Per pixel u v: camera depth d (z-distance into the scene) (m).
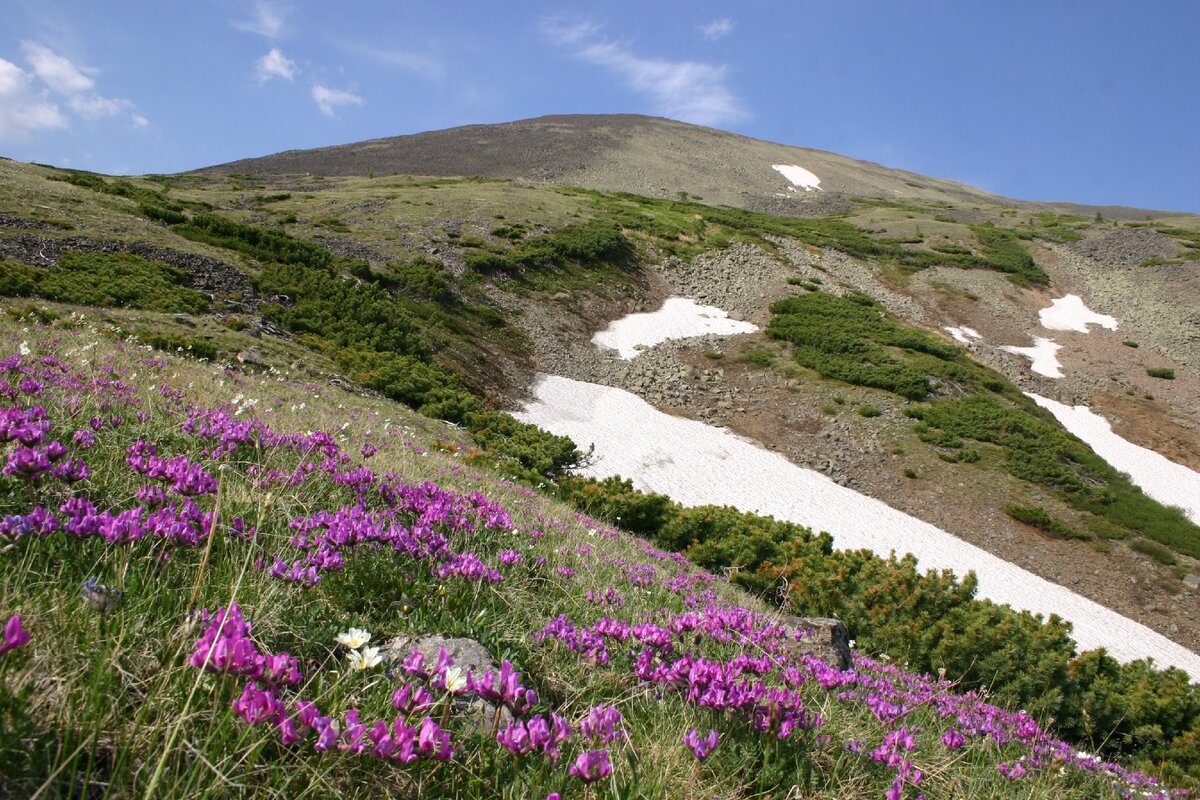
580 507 17.11
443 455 15.75
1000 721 5.84
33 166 49.34
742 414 36.69
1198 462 40.44
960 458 32.47
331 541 3.94
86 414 5.69
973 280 69.94
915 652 10.63
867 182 163.75
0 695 1.83
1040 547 26.98
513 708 2.43
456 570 4.18
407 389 24.67
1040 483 30.97
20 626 1.79
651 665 3.59
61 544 3.00
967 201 166.88
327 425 12.07
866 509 28.52
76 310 19.08
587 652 3.87
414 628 3.53
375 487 5.95
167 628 2.58
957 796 3.57
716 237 68.94
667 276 58.44
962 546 26.47
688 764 2.82
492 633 3.68
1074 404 46.78
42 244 25.05
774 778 2.94
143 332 18.41
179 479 3.98
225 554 3.52
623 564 8.00
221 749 1.99
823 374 40.59
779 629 5.81
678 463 30.36
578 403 35.41
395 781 2.22
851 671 5.46
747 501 27.78
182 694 2.20
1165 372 52.72
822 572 12.88
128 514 3.08
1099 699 9.48
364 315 30.62
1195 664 21.00
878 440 33.97
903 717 4.90
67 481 3.60
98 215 31.20
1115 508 29.69
